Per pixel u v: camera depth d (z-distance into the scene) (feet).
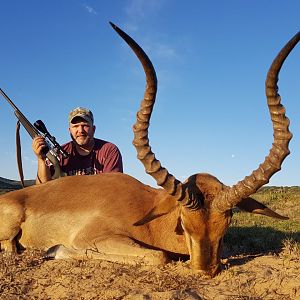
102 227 6.42
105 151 8.72
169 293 4.78
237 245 8.11
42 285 5.29
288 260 6.25
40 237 6.89
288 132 5.20
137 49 4.82
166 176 5.42
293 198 16.72
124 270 5.57
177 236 6.12
